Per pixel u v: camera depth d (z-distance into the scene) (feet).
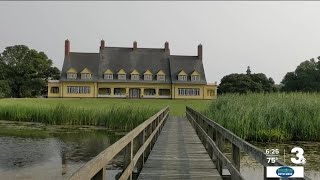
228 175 28.07
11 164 53.52
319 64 308.40
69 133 91.09
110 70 281.74
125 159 21.80
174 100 254.68
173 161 34.94
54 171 48.93
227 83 300.20
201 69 292.40
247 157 49.42
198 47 298.35
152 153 40.04
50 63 338.95
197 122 66.13
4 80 291.99
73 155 61.62
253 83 295.48
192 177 27.94
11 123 114.83
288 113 67.72
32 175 46.62
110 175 44.16
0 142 75.41
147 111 105.70
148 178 27.45
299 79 305.53
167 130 69.46
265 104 73.77
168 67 293.43
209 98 286.66
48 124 112.88
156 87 282.77
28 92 303.89
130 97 280.72
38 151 65.05
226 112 72.08
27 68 306.35
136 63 292.20
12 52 319.88
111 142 77.00
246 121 66.33
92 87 275.59
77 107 121.80
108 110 112.98
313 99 76.23
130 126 103.19
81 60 284.82
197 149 43.37
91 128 102.89
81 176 10.40
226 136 23.68
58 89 276.00
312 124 65.62
